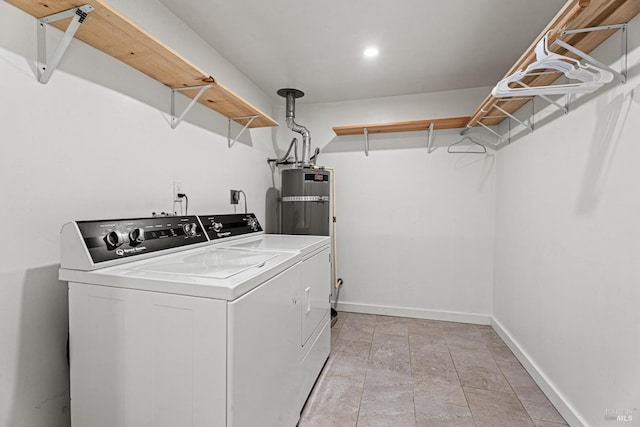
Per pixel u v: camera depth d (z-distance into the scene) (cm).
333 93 309
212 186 221
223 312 95
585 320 148
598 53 142
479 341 258
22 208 110
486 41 210
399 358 229
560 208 172
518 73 133
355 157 329
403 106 314
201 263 129
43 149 116
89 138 134
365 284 330
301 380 164
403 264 319
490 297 296
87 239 112
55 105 120
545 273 189
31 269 113
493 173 292
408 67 250
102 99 140
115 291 107
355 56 232
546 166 189
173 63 152
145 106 163
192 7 175
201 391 98
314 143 339
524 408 172
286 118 305
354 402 177
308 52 226
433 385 194
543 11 175
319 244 200
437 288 311
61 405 122
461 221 303
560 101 173
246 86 270
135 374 105
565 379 165
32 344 113
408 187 316
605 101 135
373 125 288
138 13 156
